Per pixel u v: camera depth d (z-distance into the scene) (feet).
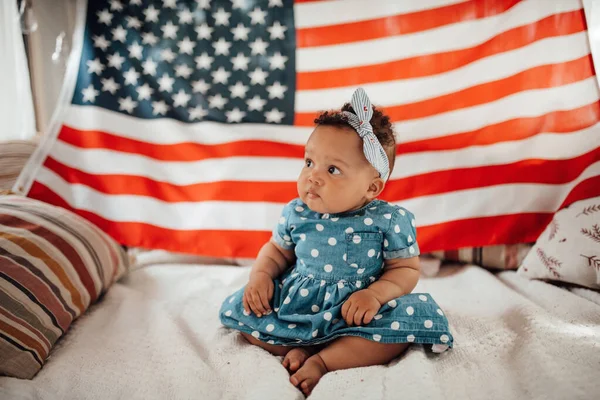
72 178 6.38
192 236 6.35
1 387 3.34
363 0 6.43
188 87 6.61
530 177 5.79
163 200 6.48
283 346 4.00
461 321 4.41
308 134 6.48
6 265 4.02
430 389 3.14
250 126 6.51
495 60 5.99
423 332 3.71
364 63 6.44
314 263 4.08
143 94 6.59
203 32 6.65
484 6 6.04
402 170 6.17
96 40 6.56
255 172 6.34
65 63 7.24
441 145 6.15
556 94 5.75
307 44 6.57
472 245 5.90
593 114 5.66
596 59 5.67
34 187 6.16
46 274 4.28
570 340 3.74
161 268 6.20
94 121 6.44
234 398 3.36
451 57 6.18
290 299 4.01
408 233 4.16
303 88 6.56
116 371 3.73
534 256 5.40
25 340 3.72
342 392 3.26
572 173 5.67
